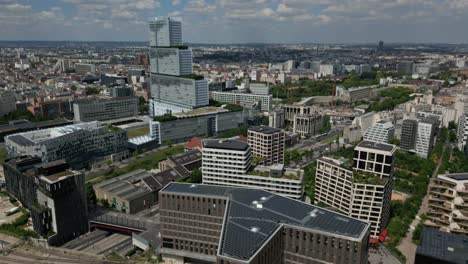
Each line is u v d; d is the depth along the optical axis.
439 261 191.88
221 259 190.62
